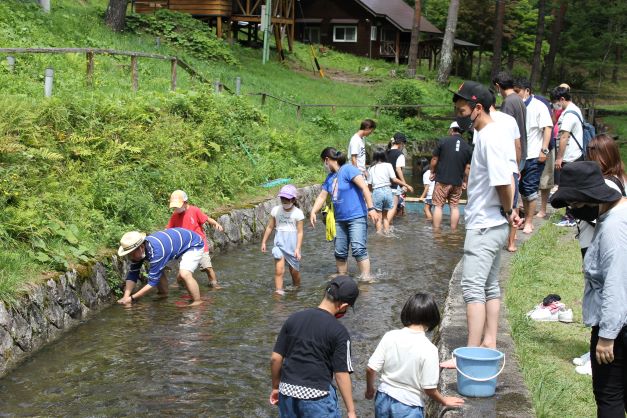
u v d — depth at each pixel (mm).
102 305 8727
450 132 12664
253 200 13828
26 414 5852
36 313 7406
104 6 33844
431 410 5383
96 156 11242
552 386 5426
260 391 6359
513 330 6613
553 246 10203
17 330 7035
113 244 9516
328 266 10742
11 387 6363
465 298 5633
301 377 4648
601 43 59688
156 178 11922
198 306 8766
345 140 22984
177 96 14930
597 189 4082
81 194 10180
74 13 26844
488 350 5219
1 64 13844
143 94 14875
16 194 8820
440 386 5383
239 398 6215
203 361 6992
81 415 5848
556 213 12453
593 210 4184
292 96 27594
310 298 9109
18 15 20766
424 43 52031
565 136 10898
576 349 6414
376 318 8266
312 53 41875
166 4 36688
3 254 7699
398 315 8383
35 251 8281
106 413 5895
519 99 9219
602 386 4199
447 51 38969
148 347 7340
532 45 56219
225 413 5938
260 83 28234
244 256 11492
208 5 36188
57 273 8039
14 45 17094
